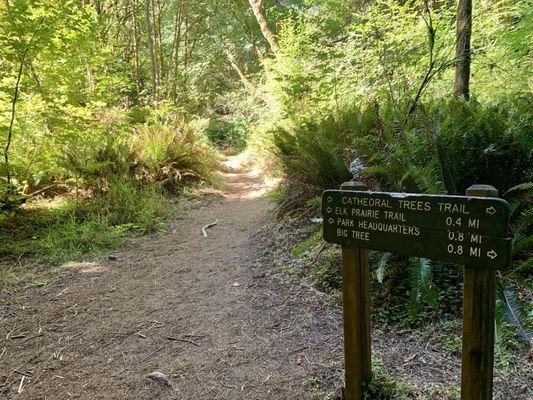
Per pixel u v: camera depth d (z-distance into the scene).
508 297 2.04
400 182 3.05
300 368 2.52
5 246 4.84
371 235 1.84
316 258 3.99
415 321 2.86
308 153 4.51
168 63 17.58
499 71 6.02
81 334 3.08
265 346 2.82
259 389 2.37
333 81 7.16
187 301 3.63
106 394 2.39
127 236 5.59
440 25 6.11
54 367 2.66
